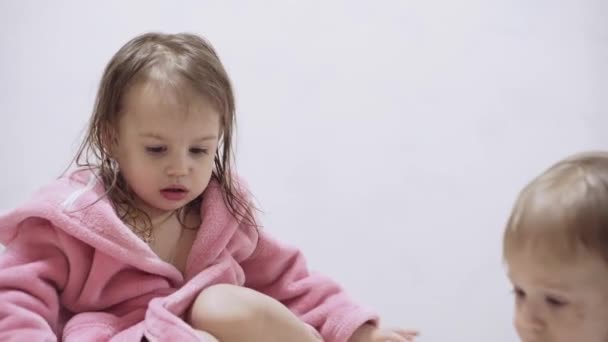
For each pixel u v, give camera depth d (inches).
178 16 76.6
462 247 63.2
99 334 40.1
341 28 78.2
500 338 56.0
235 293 40.7
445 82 75.0
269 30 77.4
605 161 32.7
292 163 69.0
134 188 43.3
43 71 71.6
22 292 39.7
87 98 70.4
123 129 42.6
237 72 74.4
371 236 63.9
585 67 76.1
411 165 69.2
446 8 79.7
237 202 46.5
